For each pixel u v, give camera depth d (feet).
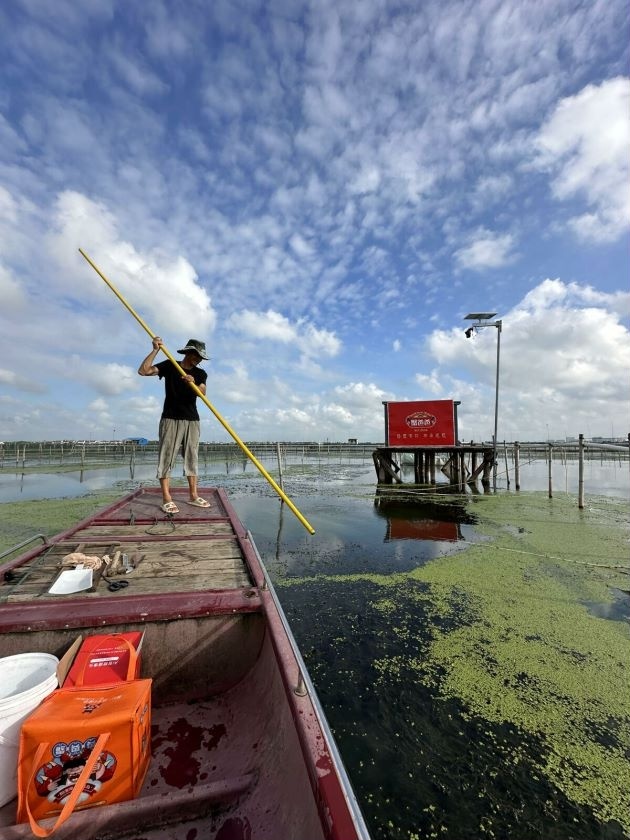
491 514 29.17
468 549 19.80
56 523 24.58
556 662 9.98
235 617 6.71
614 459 85.92
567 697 8.70
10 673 5.09
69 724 4.27
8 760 4.40
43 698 4.74
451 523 26.03
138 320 13.15
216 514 13.44
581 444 30.42
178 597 6.89
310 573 16.38
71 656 5.56
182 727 5.82
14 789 4.45
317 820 3.37
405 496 38.42
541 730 7.76
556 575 15.98
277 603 6.75
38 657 5.31
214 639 6.62
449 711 8.30
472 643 10.87
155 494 18.70
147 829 4.22
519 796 6.43
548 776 6.77
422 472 50.96
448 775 6.82
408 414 48.62
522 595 14.03
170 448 13.78
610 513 29.50
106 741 4.36
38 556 8.80
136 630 6.35
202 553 9.34
